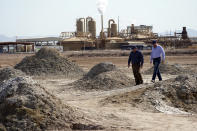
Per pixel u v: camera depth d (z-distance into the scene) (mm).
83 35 127375
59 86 26469
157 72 22391
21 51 101250
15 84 12344
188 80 17984
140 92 17422
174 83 17750
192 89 17250
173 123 11703
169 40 126562
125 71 41375
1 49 100750
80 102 16906
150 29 141000
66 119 11250
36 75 36656
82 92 22422
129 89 20219
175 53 87625
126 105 15430
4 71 26859
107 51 96000
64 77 35375
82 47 119188
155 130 10672
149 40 126312
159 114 13578
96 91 22500
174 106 16047
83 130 10789
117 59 73438
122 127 10977
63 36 130875
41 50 41312
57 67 38844
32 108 11258
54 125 10875
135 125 11297
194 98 16797
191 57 76375
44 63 39094
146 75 34469
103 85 23531
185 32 133250
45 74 37250
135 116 12930
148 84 20953
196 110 15797
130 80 24906
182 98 16703
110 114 12734
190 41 128875
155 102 15680
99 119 11859
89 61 68750
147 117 12781
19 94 11875
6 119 10922
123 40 126625
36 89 12008
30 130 10578
